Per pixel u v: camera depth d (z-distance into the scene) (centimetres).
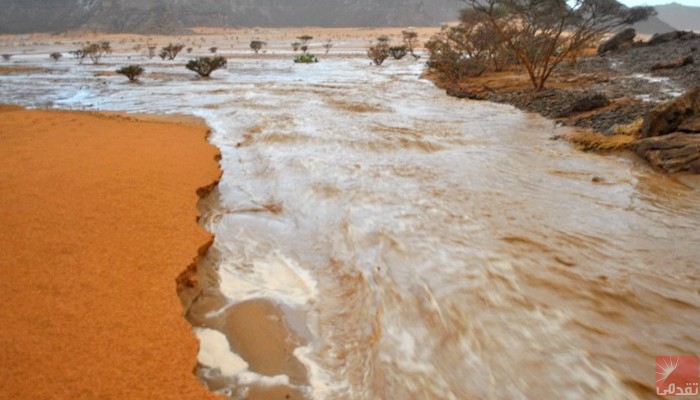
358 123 1255
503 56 2766
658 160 825
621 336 370
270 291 442
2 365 284
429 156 926
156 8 15625
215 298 425
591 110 1312
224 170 835
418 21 18125
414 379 327
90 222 507
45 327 323
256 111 1455
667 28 16638
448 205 653
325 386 322
